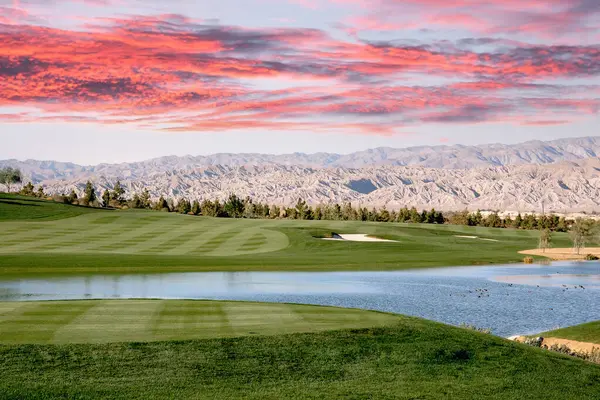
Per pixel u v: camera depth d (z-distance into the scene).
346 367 18.56
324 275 58.28
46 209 124.12
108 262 60.56
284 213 198.38
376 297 44.12
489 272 66.25
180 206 199.00
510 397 16.95
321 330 21.59
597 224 106.88
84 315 24.02
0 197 136.12
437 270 66.31
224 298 41.59
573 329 33.00
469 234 125.00
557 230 176.12
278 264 64.31
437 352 20.22
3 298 39.19
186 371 17.39
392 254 79.69
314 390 16.59
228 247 81.38
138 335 20.42
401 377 18.02
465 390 17.25
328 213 197.00
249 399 15.70
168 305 26.89
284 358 18.88
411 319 24.22
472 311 39.41
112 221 112.19
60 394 15.44
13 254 65.56
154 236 91.31
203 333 20.88
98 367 17.34
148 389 16.02
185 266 60.38
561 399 17.12
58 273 54.84
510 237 125.88
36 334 20.36
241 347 19.48
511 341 22.98
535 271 69.12
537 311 40.03
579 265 78.62
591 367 20.75
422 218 189.12
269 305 27.17
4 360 17.45
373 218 193.75
